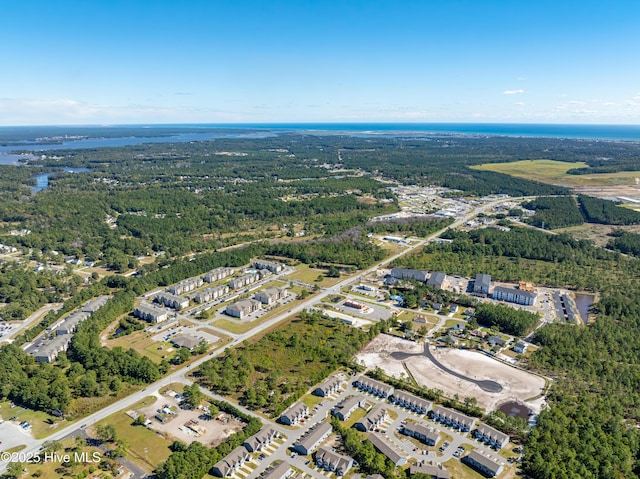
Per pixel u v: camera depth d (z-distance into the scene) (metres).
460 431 199.00
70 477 169.25
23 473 170.62
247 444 184.62
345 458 176.25
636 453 182.75
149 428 198.25
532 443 185.25
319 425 196.38
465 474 174.00
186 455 173.50
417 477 167.88
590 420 197.75
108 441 189.25
